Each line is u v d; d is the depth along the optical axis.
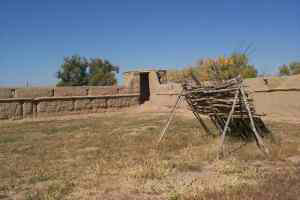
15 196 6.27
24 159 9.34
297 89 15.95
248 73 26.89
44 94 22.55
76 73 52.47
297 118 15.84
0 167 8.43
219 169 7.63
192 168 7.78
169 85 26.45
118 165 8.15
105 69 55.84
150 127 15.47
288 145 9.94
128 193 6.18
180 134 12.82
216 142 11.02
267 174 7.04
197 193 5.93
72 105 23.89
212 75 15.16
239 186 6.24
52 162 8.87
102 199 5.89
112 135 13.34
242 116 10.64
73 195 6.14
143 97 29.33
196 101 11.55
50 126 17.55
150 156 9.11
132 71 28.55
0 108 20.23
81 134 14.00
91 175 7.38
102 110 25.77
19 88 21.39
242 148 9.91
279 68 32.56
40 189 6.56
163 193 6.13
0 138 13.49
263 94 17.53
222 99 10.55
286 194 5.68
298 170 7.29
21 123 19.42
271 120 16.23
